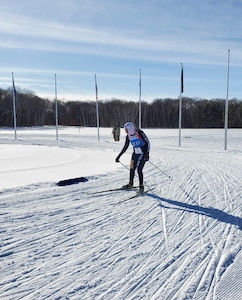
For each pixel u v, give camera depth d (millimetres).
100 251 3758
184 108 89562
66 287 2926
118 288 2922
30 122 83125
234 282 3061
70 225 4695
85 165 11945
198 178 8898
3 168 11039
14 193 6766
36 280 3051
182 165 11867
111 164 12273
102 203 6023
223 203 6074
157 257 3609
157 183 8125
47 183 7875
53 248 3832
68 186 7660
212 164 12195
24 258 3543
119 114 90438
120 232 4422
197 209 5652
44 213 5297
